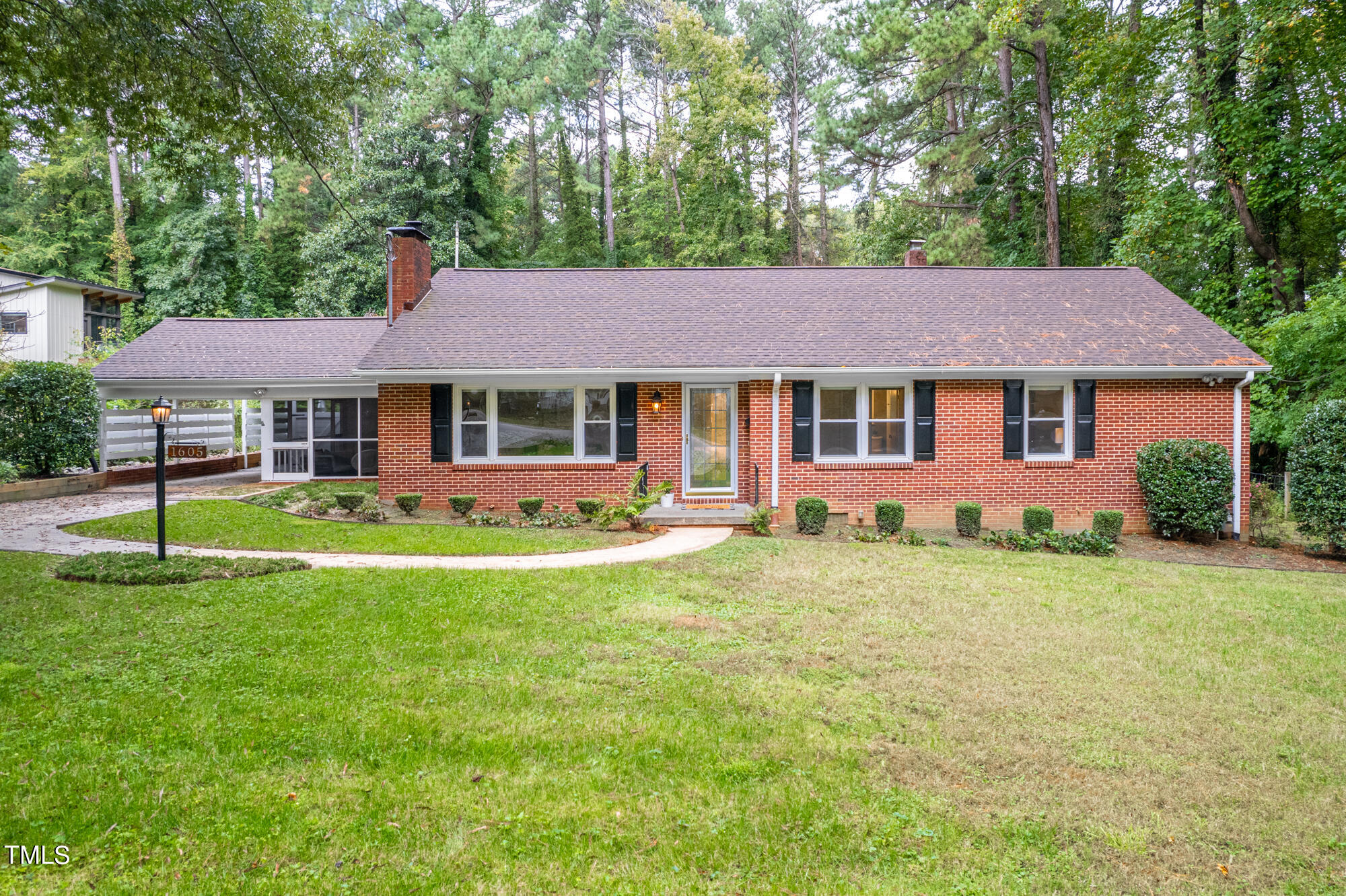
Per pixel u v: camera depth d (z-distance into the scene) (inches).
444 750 200.7
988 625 328.2
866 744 212.7
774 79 1656.0
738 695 243.1
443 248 1184.2
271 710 221.6
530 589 361.4
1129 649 299.6
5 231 1519.4
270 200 1734.7
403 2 1450.5
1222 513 552.7
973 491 592.7
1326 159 754.2
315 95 467.2
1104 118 893.2
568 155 1604.3
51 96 446.0
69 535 466.9
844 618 334.0
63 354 1037.8
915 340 605.9
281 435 779.4
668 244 1604.3
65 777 179.8
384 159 1207.6
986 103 1218.6
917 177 1231.5
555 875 150.5
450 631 297.4
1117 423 590.6
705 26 1660.9
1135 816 181.3
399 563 426.9
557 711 227.3
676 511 582.6
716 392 624.7
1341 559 525.7
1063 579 419.2
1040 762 205.6
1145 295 673.0
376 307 1184.2
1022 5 843.4
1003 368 573.0
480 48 1322.6
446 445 604.7
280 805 171.6
